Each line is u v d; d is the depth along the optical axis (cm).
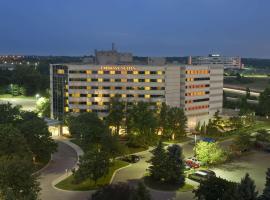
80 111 19450
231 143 16650
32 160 11794
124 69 19062
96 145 13712
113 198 8381
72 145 15438
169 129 16575
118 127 16762
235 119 19200
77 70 19225
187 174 11900
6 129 11100
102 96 19288
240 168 12862
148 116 15225
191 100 19812
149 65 19150
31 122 12719
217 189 8581
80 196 9719
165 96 19088
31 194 7394
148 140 15100
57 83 19925
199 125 19825
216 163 13175
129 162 13138
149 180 11125
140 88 19125
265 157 14462
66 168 12150
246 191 7894
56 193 9906
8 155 10231
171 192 10312
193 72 19712
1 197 7156
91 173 10175
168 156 11175
